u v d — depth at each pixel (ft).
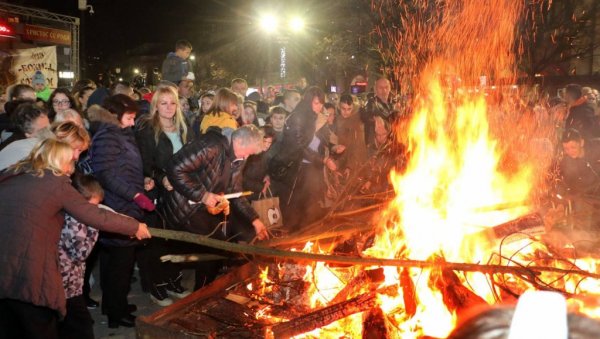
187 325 12.39
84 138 12.85
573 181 21.58
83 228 12.55
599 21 58.44
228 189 16.44
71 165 12.13
